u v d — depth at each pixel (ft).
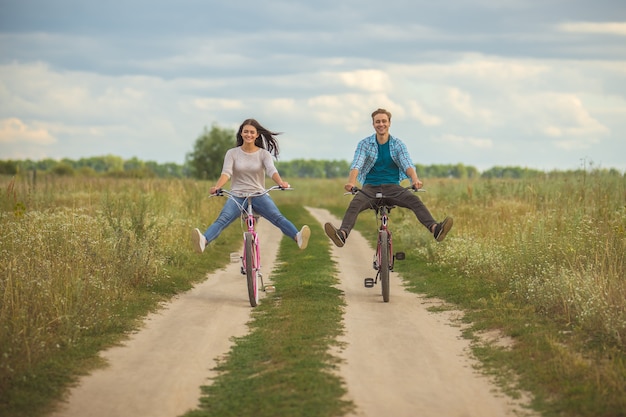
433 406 22.29
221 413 21.62
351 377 24.93
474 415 21.59
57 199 74.64
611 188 64.39
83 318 30.40
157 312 35.63
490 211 69.21
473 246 48.88
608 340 27.61
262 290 40.01
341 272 50.75
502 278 41.11
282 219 37.73
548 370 24.82
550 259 39.86
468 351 28.68
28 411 21.61
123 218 50.80
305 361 26.17
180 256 50.65
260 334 30.99
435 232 37.32
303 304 36.76
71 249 39.01
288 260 57.67
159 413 21.89
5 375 23.34
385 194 38.37
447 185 108.27
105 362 26.63
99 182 104.88
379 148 38.09
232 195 37.70
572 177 76.84
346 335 30.78
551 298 33.27
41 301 30.12
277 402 22.16
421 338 30.68
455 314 35.45
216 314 35.53
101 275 37.65
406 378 25.07
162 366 26.50
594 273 33.60
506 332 30.32
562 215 50.55
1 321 27.25
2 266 34.35
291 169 518.78
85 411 21.97
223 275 49.39
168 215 63.41
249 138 37.37
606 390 22.16
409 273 49.24
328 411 21.45
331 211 134.21
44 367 25.12
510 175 100.42
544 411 21.70
